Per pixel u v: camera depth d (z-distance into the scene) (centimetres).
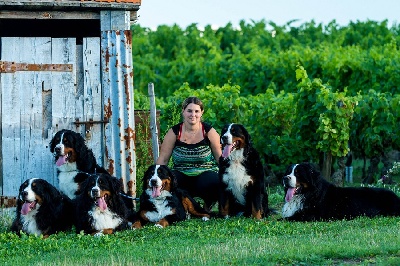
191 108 1160
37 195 1023
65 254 880
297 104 1659
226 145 1100
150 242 947
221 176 1130
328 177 1591
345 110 1560
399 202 1110
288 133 1755
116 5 1194
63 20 1324
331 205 1094
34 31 1448
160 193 1075
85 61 1212
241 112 1728
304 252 809
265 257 792
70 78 1209
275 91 2275
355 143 1747
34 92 1205
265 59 2317
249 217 1136
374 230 955
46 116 1209
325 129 1549
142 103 1878
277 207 1316
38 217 1031
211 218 1137
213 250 852
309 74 2209
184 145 1178
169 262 801
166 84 2653
